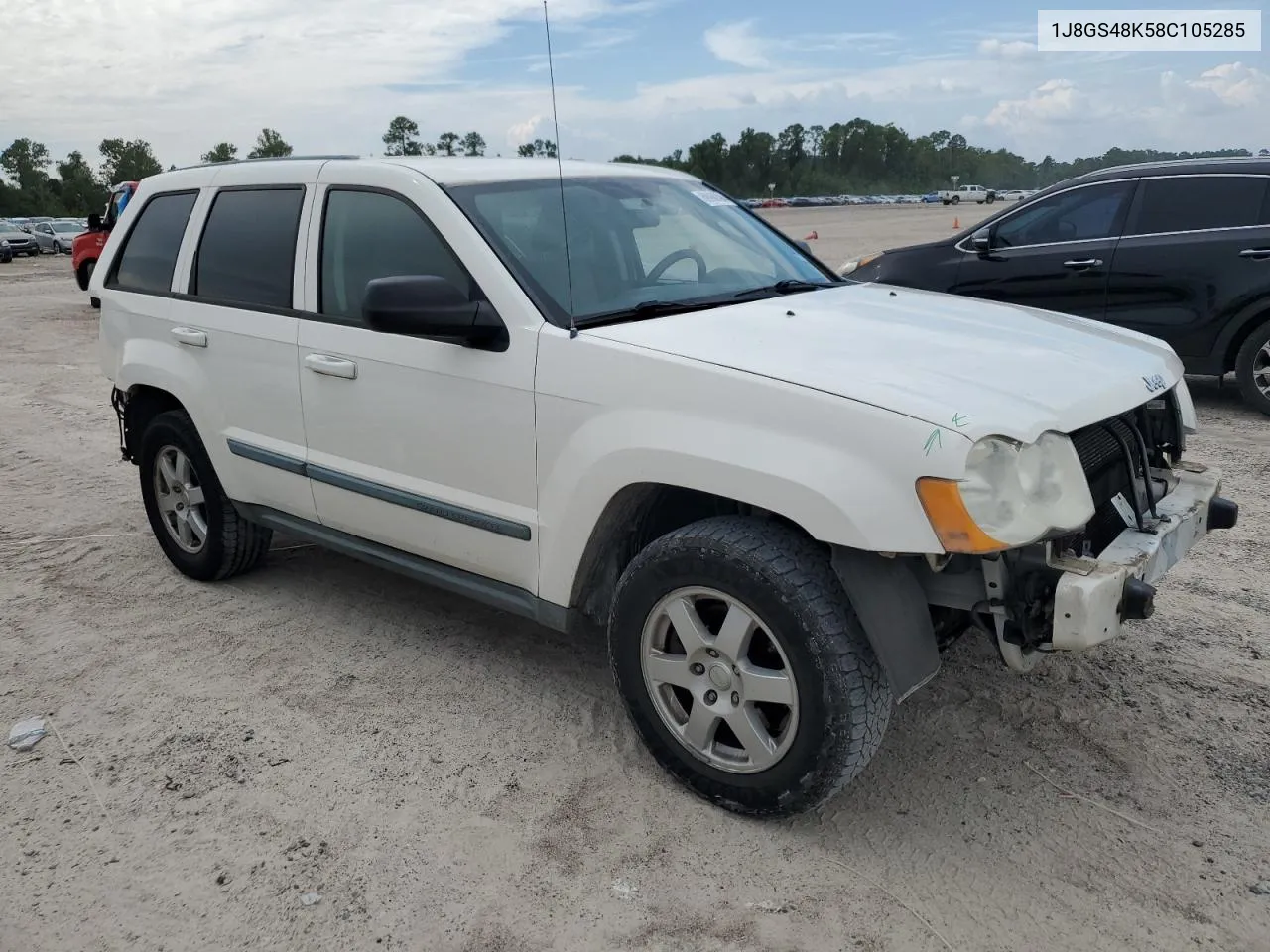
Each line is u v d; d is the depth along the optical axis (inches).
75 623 171.5
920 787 119.8
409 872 108.0
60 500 241.8
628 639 118.1
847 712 102.3
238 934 100.0
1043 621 101.8
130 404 190.7
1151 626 157.9
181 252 175.5
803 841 111.2
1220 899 100.7
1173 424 130.6
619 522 120.6
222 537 177.5
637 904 102.3
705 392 108.6
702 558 108.7
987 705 136.6
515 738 133.0
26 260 1451.8
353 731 135.5
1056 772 122.1
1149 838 109.9
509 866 108.4
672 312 130.1
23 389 384.5
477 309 125.7
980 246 319.6
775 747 109.3
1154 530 113.2
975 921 98.7
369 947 98.0
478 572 136.9
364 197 145.2
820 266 166.7
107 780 125.7
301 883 106.8
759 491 103.2
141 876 108.7
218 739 134.4
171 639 164.6
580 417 118.3
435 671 151.6
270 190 160.7
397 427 138.9
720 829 113.6
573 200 144.7
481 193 137.5
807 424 101.9
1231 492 218.2
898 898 102.1
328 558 198.1
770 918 99.9
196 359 169.8
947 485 94.7
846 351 113.7
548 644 160.2
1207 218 283.3
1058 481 99.7
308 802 120.2
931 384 104.0
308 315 150.5
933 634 106.0
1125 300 296.7
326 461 150.6
